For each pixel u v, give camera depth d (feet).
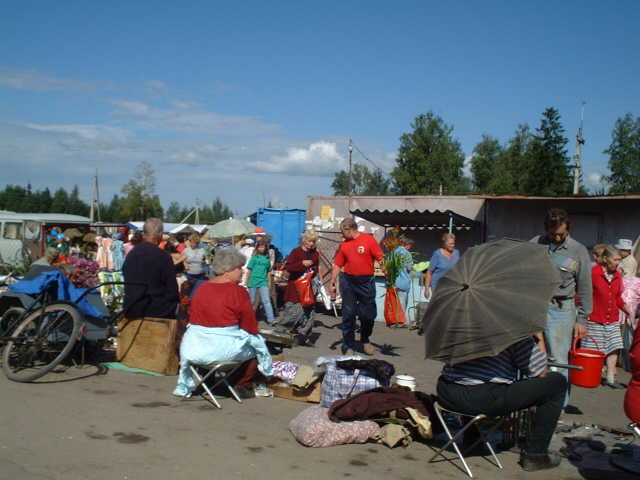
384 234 60.90
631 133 169.17
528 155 167.43
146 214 198.59
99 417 17.17
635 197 48.70
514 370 14.47
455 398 14.42
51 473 13.15
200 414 18.04
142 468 13.73
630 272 32.65
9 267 53.67
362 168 254.27
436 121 167.22
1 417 16.63
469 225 57.06
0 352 23.50
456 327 14.14
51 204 276.41
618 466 14.97
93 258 53.83
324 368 19.77
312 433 15.65
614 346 25.13
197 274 39.11
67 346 20.93
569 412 21.01
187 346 19.15
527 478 14.19
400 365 27.63
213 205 322.55
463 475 14.25
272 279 42.98
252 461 14.53
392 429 16.02
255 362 20.18
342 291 29.25
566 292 18.35
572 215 53.98
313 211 63.72
